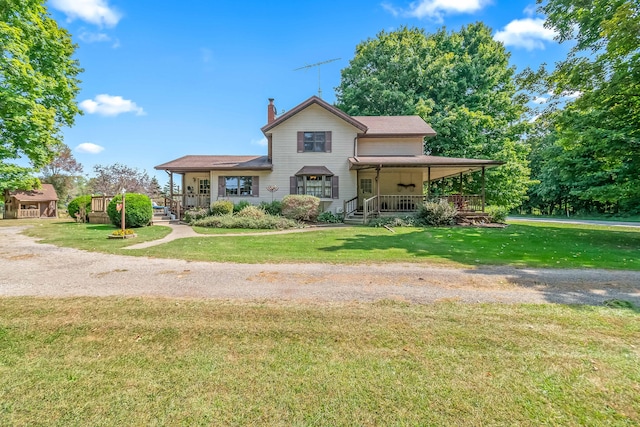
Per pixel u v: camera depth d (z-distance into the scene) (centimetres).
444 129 2305
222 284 532
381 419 218
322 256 778
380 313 402
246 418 219
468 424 214
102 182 3331
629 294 484
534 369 279
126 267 654
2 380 262
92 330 353
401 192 1928
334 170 1873
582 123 1127
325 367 282
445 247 923
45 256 771
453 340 332
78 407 231
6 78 1109
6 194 2909
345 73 3148
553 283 544
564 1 1115
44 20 1419
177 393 247
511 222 2000
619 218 2670
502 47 2786
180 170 1858
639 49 968
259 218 1540
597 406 232
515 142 2500
